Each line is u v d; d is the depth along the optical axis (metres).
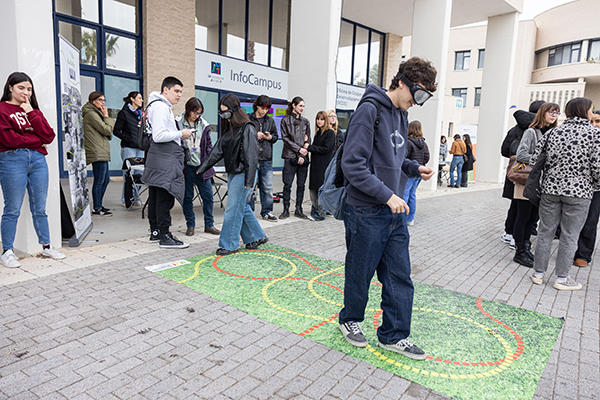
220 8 12.38
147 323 2.82
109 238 5.00
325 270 4.10
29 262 3.98
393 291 2.49
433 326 2.99
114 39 10.07
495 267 4.53
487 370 2.41
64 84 4.40
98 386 2.11
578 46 35.06
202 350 2.50
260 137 5.80
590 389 2.25
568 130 3.66
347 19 15.61
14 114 3.64
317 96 7.81
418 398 2.11
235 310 3.09
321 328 2.85
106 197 7.95
